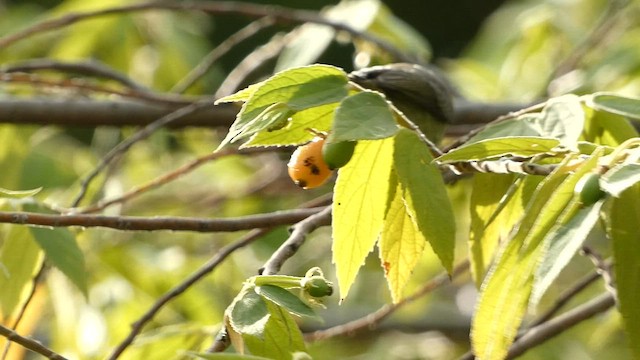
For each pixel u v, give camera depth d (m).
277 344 1.90
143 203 2.56
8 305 2.03
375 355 2.54
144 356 2.05
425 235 1.91
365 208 1.92
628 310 1.90
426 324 2.60
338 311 2.58
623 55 2.36
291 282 1.89
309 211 1.99
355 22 2.25
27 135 2.31
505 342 1.89
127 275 2.29
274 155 2.54
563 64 2.50
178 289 2.01
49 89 2.21
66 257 2.01
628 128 1.97
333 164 1.89
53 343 2.18
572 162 1.88
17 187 2.32
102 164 2.12
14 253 2.03
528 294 1.88
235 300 1.89
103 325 2.18
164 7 2.23
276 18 2.24
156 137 2.58
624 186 1.85
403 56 2.22
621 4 2.58
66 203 2.28
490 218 1.94
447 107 2.08
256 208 2.62
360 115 1.88
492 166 1.91
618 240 1.90
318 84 1.90
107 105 2.20
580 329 2.42
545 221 1.87
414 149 1.91
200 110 2.20
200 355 1.86
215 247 2.48
